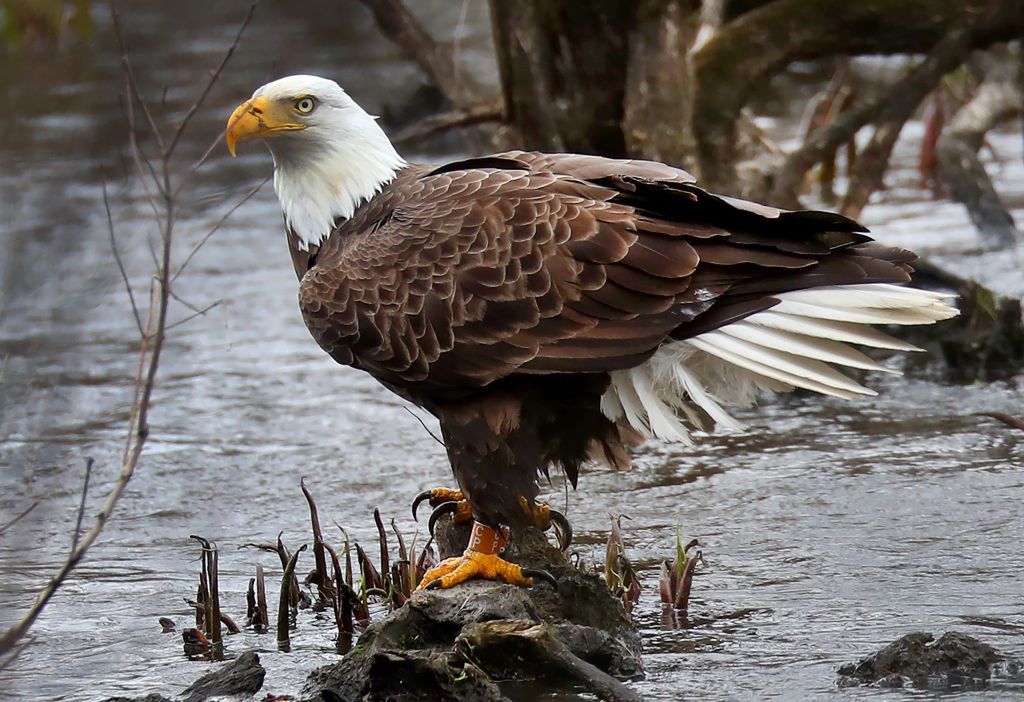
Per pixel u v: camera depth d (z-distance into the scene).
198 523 12.18
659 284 8.84
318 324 9.59
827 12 17.23
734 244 8.90
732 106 17.47
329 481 13.19
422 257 9.27
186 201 17.70
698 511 11.96
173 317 18.62
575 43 16.77
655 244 8.89
